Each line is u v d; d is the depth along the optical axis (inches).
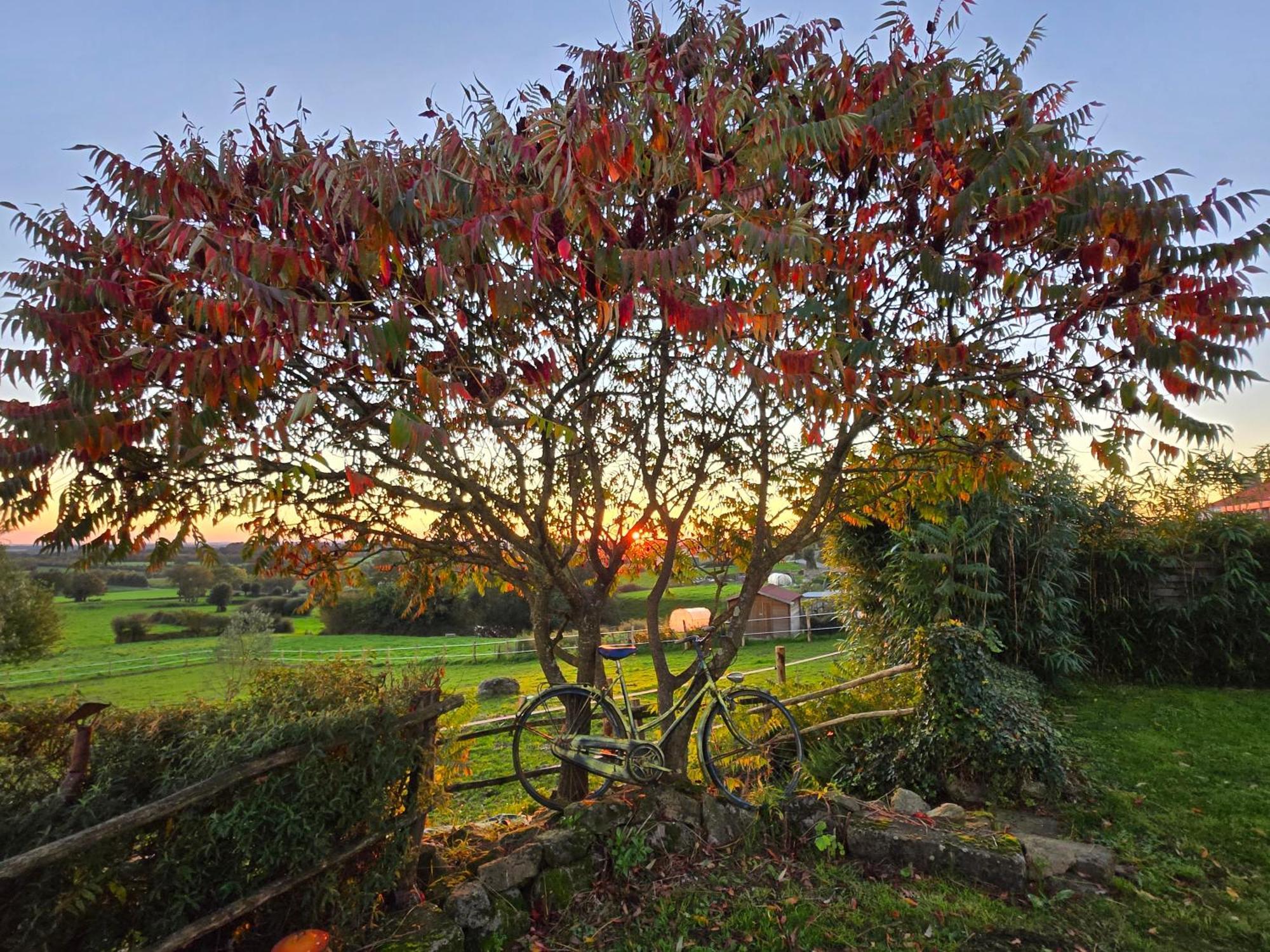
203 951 86.0
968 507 309.7
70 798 79.1
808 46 119.2
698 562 185.8
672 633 281.0
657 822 138.9
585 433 152.0
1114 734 240.4
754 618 802.2
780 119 100.0
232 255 77.7
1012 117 120.3
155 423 88.0
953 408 139.9
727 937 112.5
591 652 157.1
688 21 121.3
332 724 94.1
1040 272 126.7
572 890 122.2
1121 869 140.0
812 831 143.9
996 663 284.8
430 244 94.7
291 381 114.2
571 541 157.5
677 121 96.8
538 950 108.7
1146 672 327.3
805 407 146.0
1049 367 143.2
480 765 275.9
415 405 121.0
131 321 94.0
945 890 127.5
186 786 83.0
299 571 150.5
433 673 120.0
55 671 655.1
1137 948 110.7
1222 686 316.8
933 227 124.6
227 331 83.5
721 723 223.5
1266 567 321.4
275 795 88.0
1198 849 149.9
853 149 117.3
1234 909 124.8
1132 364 121.0
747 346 127.7
